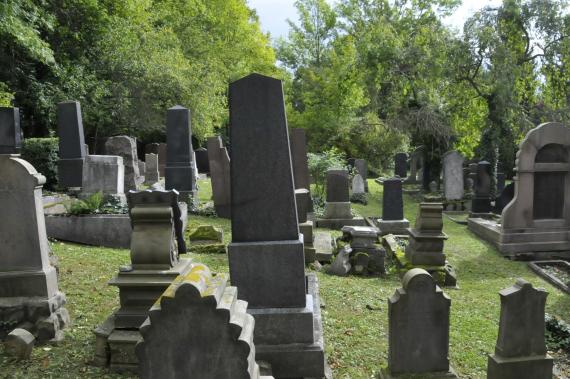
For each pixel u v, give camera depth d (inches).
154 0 1207.6
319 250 412.5
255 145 198.8
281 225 200.2
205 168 1138.7
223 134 1537.9
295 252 197.0
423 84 861.2
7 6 583.5
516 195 483.5
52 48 837.2
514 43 792.3
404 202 916.0
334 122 1272.1
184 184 570.6
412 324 190.1
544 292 195.5
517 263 459.2
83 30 884.6
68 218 396.8
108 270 317.4
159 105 1000.2
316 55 1766.7
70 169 575.2
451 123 882.8
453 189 833.5
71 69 836.0
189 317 120.8
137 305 201.0
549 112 798.5
